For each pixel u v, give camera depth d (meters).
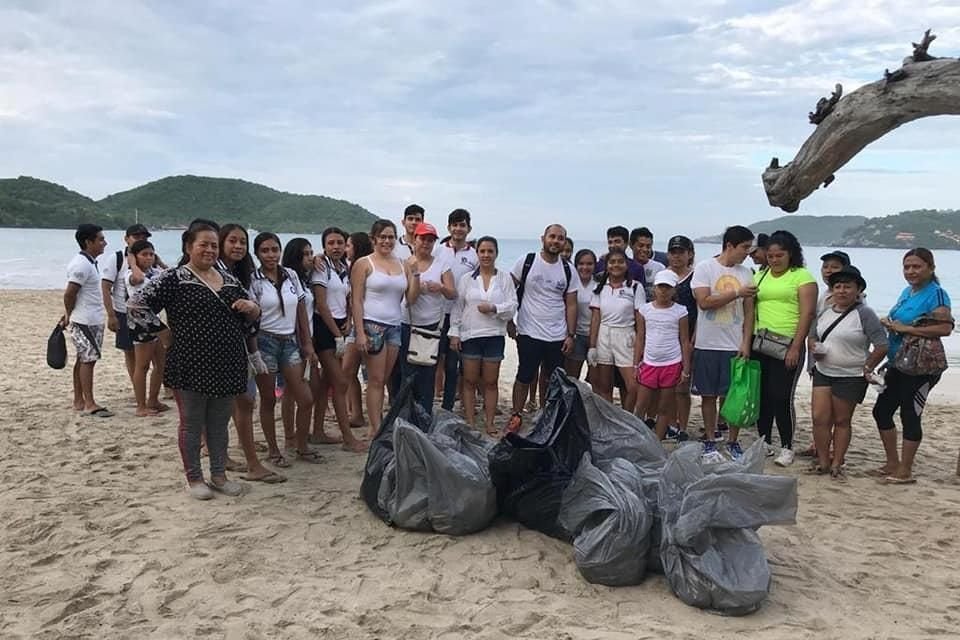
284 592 3.69
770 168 5.98
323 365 6.16
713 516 3.62
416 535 4.47
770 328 6.06
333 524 4.60
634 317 6.85
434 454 4.43
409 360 6.32
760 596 3.55
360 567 4.02
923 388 5.77
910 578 4.04
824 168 5.48
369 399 6.11
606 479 4.12
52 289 25.77
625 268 6.87
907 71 4.84
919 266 5.71
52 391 8.52
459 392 8.77
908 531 4.77
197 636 3.27
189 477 4.97
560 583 3.88
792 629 3.44
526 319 6.88
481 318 6.65
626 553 3.78
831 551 4.41
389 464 4.67
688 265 7.07
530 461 4.49
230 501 4.94
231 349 4.82
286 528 4.51
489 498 4.48
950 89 4.62
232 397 5.00
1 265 39.84
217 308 4.75
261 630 3.33
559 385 4.86
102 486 5.20
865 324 5.75
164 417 7.25
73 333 7.14
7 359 10.77
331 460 5.97
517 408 7.07
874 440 7.51
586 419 4.69
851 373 5.81
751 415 6.00
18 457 5.86
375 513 4.73
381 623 3.41
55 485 5.19
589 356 7.03
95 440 6.38
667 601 3.69
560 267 6.87
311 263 6.05
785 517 3.64
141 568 3.90
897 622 3.53
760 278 6.23
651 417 7.16
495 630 3.37
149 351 7.18
